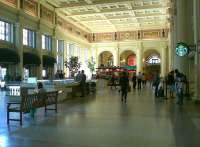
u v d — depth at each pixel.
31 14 28.41
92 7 33.59
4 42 24.95
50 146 6.41
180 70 19.11
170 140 6.98
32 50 29.70
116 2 31.28
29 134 7.66
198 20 14.67
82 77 21.20
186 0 19.31
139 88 29.61
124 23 43.03
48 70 33.19
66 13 36.47
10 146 6.40
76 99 18.64
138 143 6.70
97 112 12.12
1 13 23.70
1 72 24.94
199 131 8.05
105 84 33.19
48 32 33.09
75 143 6.69
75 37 42.69
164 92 21.05
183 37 19.20
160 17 38.56
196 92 15.02
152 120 9.95
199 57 14.70
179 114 11.38
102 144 6.60
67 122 9.57
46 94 11.29
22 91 11.92
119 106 14.42
